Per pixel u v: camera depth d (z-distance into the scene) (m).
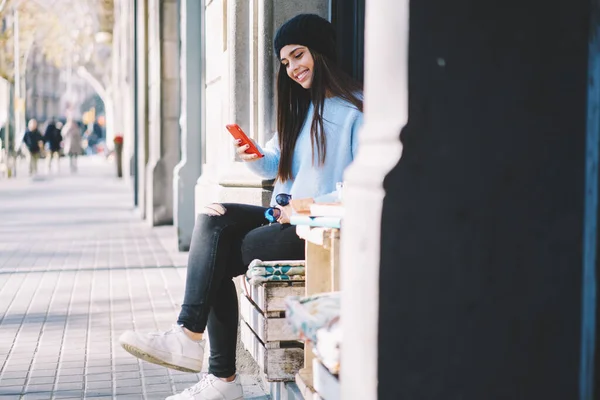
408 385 1.88
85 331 5.48
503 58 1.88
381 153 1.93
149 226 12.48
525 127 1.90
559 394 1.94
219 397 3.51
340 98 3.55
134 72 15.53
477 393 1.91
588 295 1.94
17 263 8.62
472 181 1.88
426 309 1.88
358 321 1.97
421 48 1.84
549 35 1.89
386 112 1.94
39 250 9.69
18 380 4.31
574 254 1.92
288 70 3.58
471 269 1.89
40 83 78.19
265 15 4.36
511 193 1.90
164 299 6.64
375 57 2.00
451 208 1.88
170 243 10.47
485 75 1.88
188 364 3.30
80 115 84.75
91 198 18.91
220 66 5.03
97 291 6.99
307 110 3.68
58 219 13.60
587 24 1.90
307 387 2.83
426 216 1.87
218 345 3.52
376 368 1.87
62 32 38.41
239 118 4.52
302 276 3.42
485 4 1.87
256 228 3.43
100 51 42.72
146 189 13.40
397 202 1.85
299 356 3.45
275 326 3.42
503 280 1.91
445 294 1.89
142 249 9.84
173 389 4.16
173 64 12.18
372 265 1.88
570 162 1.91
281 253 3.40
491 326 1.91
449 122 1.87
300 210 3.15
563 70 1.90
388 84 1.92
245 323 3.99
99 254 9.37
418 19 1.84
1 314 6.04
